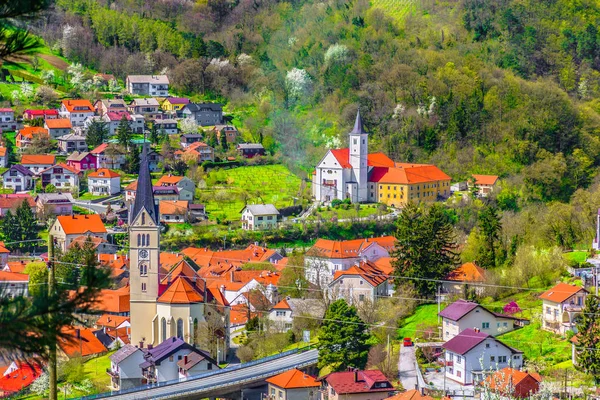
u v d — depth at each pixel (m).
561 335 189.88
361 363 194.88
